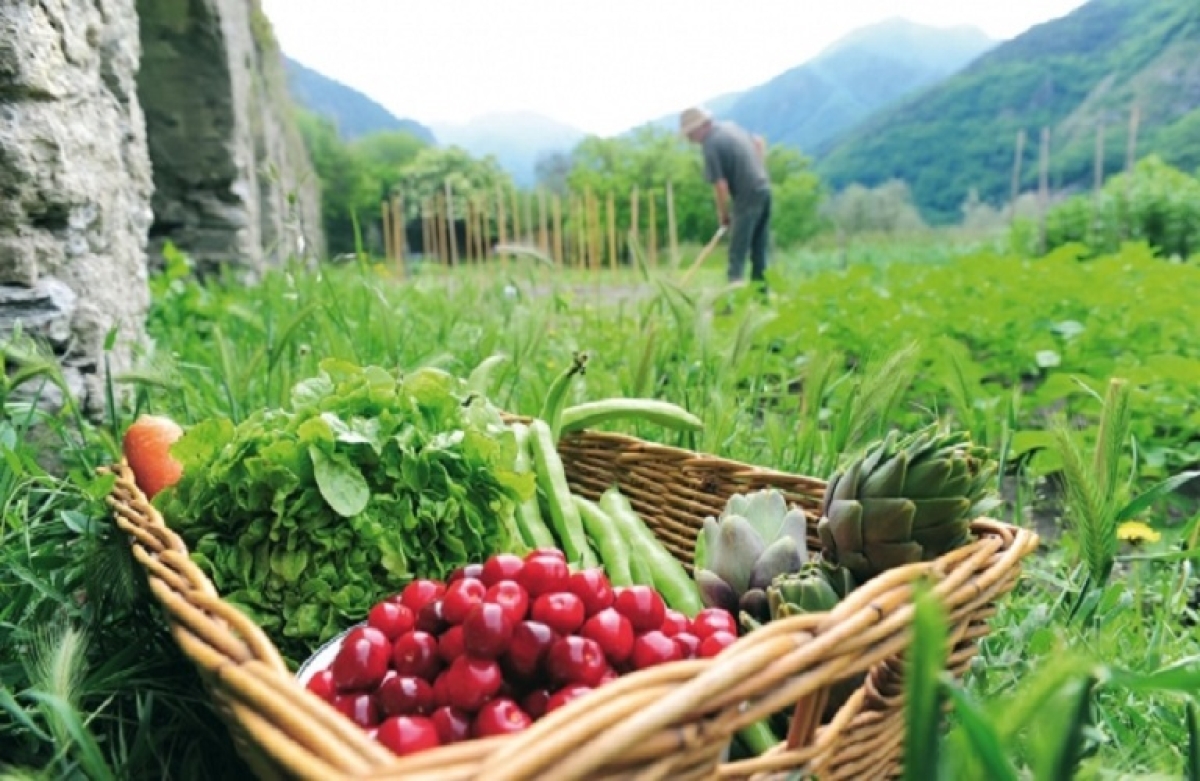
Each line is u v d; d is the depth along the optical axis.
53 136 1.94
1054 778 0.68
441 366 2.62
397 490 1.43
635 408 2.03
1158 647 1.54
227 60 5.11
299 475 1.38
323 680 1.11
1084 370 3.97
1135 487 2.71
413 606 1.23
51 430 1.97
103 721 1.31
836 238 32.75
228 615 0.89
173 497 1.44
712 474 1.79
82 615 1.40
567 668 1.06
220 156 5.22
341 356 2.42
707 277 9.23
